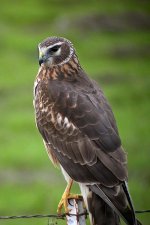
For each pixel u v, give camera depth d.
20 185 30.41
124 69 50.06
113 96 43.31
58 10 67.19
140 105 41.66
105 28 60.53
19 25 63.00
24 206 28.34
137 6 66.12
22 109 40.00
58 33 60.16
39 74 12.66
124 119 38.81
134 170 31.11
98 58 53.38
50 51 12.55
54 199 28.78
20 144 34.78
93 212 10.80
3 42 57.00
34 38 58.62
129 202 10.76
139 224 10.62
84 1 69.38
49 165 32.19
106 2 67.75
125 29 60.59
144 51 55.38
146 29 61.09
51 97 12.21
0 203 28.78
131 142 34.88
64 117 11.96
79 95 12.01
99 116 11.67
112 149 11.32
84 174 11.42
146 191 28.94
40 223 27.00
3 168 32.25
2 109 40.09
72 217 11.03
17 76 47.81
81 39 58.16
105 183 11.05
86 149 11.53
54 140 12.07
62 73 12.48
